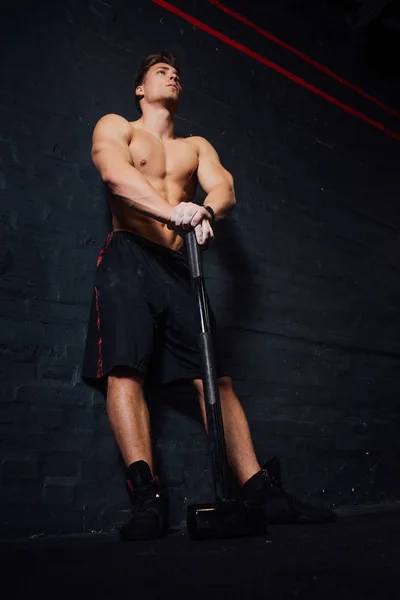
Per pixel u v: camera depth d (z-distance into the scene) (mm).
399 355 3289
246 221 2762
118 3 2572
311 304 2916
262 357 2639
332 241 3123
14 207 2090
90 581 1058
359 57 3609
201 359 1670
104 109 2410
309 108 3229
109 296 1990
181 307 2098
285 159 3025
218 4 2959
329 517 1948
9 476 1884
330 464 2752
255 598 915
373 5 3434
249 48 3033
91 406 2086
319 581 1027
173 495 2193
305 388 2762
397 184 3611
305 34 3338
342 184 3273
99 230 2273
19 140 2156
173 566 1195
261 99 3008
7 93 2166
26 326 2023
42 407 1991
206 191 2250
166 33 2711
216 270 2588
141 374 1961
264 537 1597
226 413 2109
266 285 2752
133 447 1851
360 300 3170
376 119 3596
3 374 1945
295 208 2992
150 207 1896
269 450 2541
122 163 1990
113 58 2494
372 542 1490
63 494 1967
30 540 1781
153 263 2084
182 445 2262
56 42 2342
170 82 2303
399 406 3193
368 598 906
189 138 2383
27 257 2080
